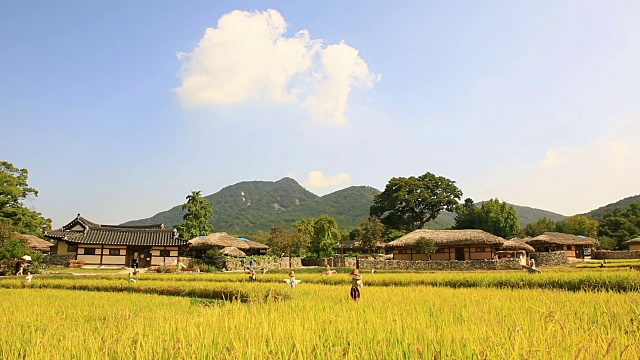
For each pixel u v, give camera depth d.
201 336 7.52
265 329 7.93
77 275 35.72
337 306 12.70
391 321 8.61
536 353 5.70
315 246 74.50
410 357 6.16
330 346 6.61
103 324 10.58
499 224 80.62
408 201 87.88
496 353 5.88
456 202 89.50
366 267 51.38
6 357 7.65
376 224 69.62
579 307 11.32
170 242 53.84
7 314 13.24
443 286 23.78
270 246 67.31
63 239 50.91
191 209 79.69
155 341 7.59
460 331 7.32
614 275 19.44
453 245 54.06
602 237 80.94
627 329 7.18
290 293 17.45
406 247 56.25
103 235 52.91
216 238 63.38
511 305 11.98
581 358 5.37
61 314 13.48
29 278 28.39
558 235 69.75
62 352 7.18
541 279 20.89
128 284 25.23
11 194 51.09
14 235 37.12
